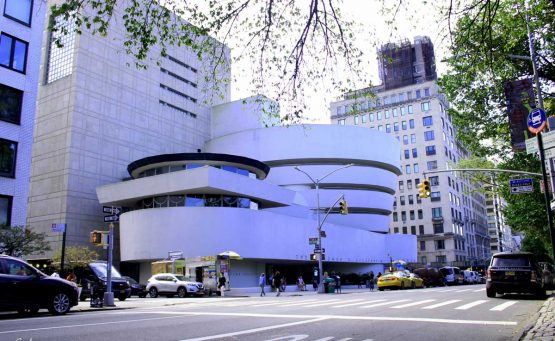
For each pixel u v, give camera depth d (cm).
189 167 4641
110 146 5375
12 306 1305
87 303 2208
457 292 2644
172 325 1070
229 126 6950
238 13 930
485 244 13188
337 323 1073
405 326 1009
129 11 888
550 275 2556
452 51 1057
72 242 4800
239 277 4591
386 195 7088
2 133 2733
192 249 4162
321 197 6425
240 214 4409
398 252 7300
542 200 3139
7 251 2839
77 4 843
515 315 1242
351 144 6625
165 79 6316
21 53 2903
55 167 5009
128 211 4941
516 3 1484
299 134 6419
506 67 2173
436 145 10300
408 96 10825
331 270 6397
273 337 852
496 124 2658
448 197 9975
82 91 5169
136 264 4816
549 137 1150
